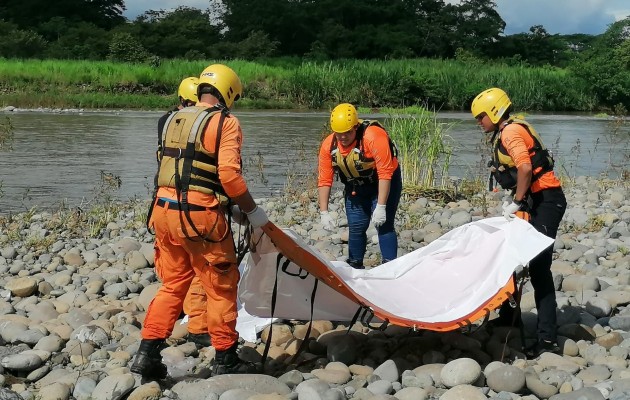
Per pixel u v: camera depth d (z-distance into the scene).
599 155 19.02
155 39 67.38
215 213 4.38
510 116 5.18
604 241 8.61
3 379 4.57
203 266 4.47
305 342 4.93
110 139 20.50
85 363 4.95
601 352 5.00
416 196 11.76
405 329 5.58
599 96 49.41
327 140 6.36
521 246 4.85
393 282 5.21
